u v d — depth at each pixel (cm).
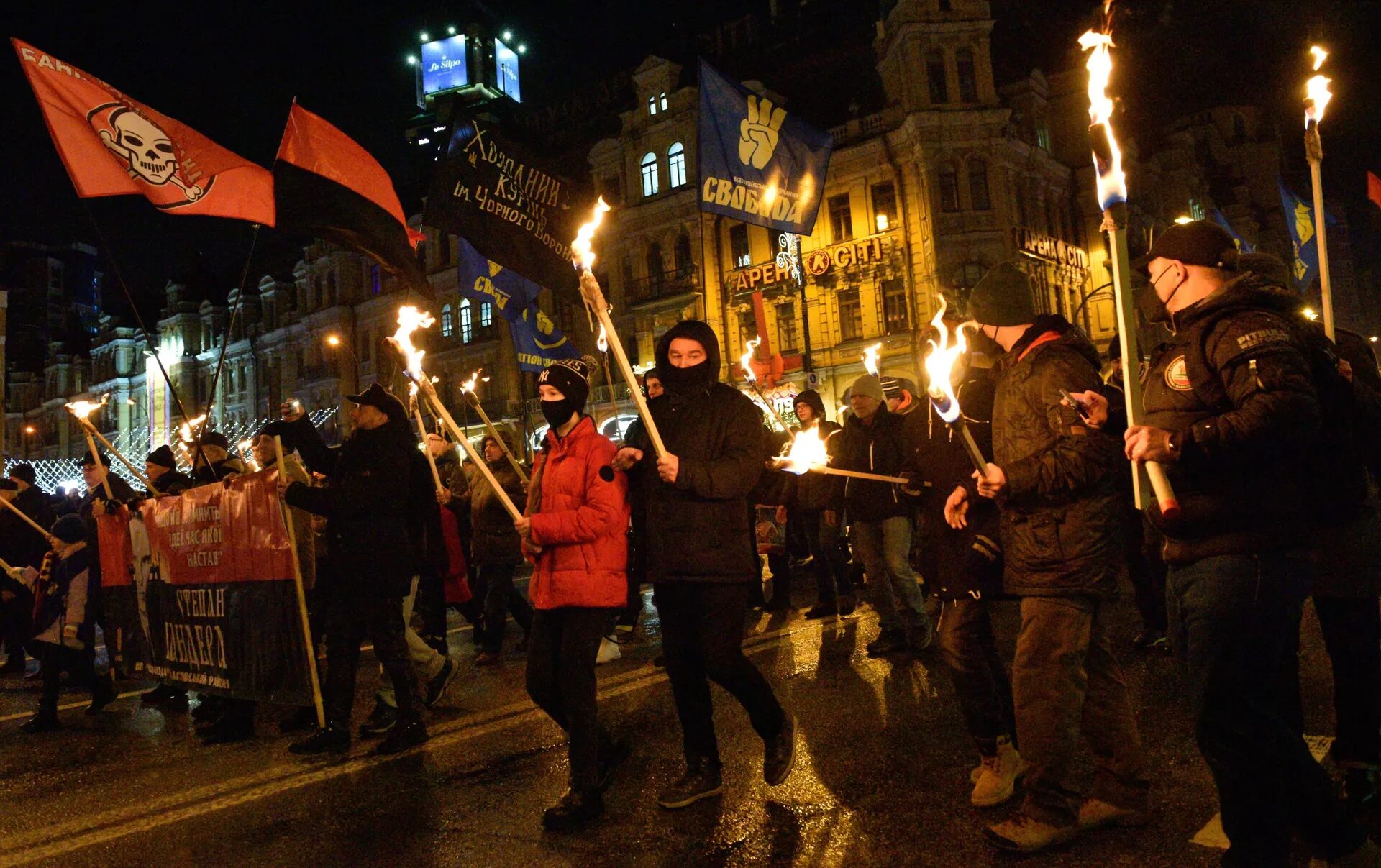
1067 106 3353
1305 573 223
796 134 722
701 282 3091
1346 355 316
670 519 328
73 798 410
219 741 496
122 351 5647
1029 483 279
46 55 535
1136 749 297
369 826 344
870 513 598
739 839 306
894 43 2919
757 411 346
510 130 3828
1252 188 4341
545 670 344
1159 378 240
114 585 594
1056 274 3005
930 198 2780
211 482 607
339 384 4188
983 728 322
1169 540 236
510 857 304
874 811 322
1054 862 271
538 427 3422
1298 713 243
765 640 686
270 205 604
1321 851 227
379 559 441
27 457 6481
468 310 3744
